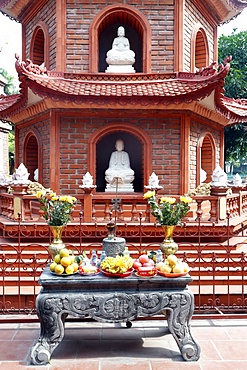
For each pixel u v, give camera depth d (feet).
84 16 43.55
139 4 43.78
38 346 19.29
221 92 38.58
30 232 33.35
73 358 19.88
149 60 43.65
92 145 41.96
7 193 43.50
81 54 43.47
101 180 48.57
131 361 19.54
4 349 20.97
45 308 19.10
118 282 19.24
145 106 38.63
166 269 19.60
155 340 22.06
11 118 50.47
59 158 41.81
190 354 19.58
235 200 42.34
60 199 23.27
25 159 50.88
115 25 48.57
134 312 19.34
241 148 100.22
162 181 42.47
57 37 43.16
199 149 45.24
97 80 41.88
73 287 19.38
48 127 43.16
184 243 34.09
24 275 30.66
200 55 51.65
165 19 43.78
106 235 35.29
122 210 38.47
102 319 19.27
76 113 41.47
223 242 35.68
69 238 35.45
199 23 48.21
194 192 39.68
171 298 19.45
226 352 20.68
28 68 37.24
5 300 27.66
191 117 42.83
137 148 47.70
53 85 37.73
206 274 30.71
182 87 38.37
